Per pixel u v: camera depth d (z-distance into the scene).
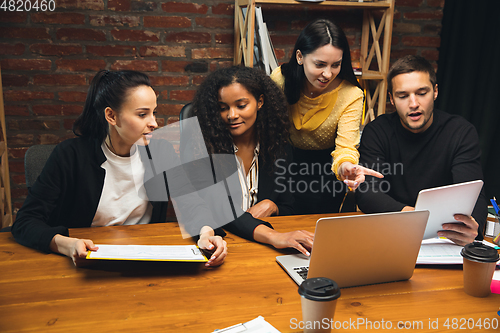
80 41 2.34
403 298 0.90
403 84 1.47
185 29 2.45
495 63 2.65
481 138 2.74
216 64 2.53
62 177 1.29
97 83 1.29
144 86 1.27
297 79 1.72
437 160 1.58
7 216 2.19
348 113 1.76
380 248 0.91
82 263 1.03
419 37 2.73
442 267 1.07
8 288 0.90
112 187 1.38
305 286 0.72
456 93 2.76
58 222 1.35
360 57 2.69
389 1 2.41
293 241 1.12
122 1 2.34
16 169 2.39
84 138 1.36
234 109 1.39
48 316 0.80
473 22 2.62
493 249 0.91
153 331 0.76
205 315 0.82
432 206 1.05
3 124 2.21
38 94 2.34
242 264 1.07
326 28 1.58
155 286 0.94
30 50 2.29
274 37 2.56
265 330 0.75
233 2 2.47
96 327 0.76
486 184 2.79
